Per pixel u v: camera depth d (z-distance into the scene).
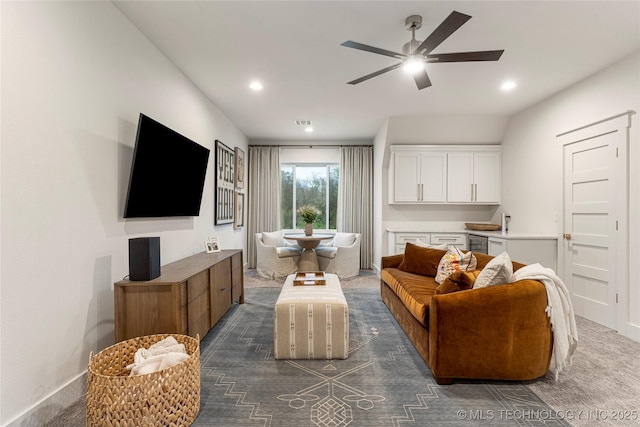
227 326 3.15
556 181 3.83
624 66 2.97
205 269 2.64
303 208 5.73
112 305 2.20
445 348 2.02
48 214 1.69
